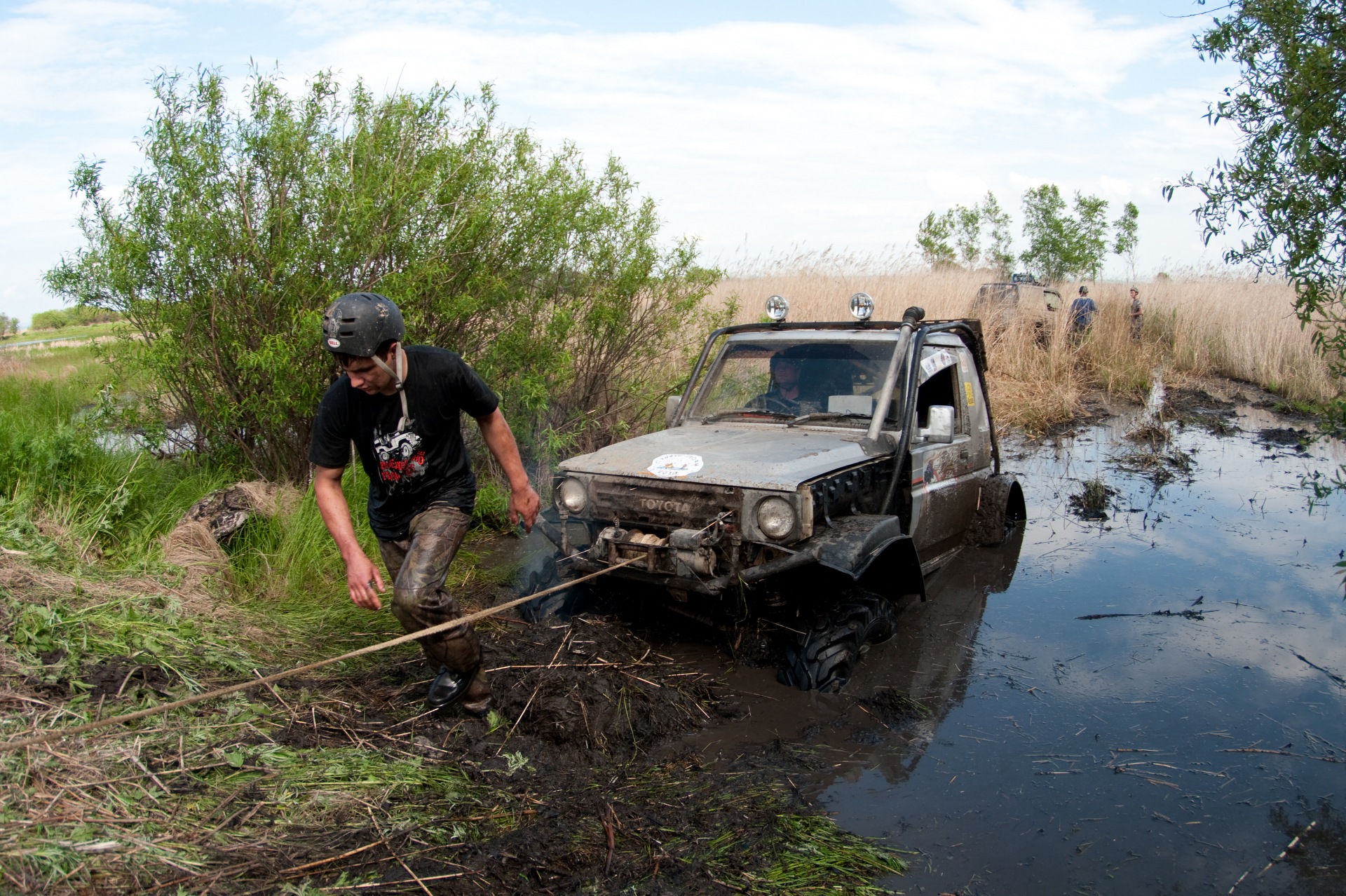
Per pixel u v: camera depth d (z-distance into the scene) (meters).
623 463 4.66
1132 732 3.95
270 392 6.12
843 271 17.20
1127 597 5.62
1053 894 2.85
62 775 2.76
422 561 3.40
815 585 4.63
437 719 3.68
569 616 4.80
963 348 6.20
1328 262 5.20
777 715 4.05
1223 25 5.16
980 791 3.47
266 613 4.64
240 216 6.08
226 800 2.85
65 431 5.73
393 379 3.22
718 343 5.96
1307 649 4.82
